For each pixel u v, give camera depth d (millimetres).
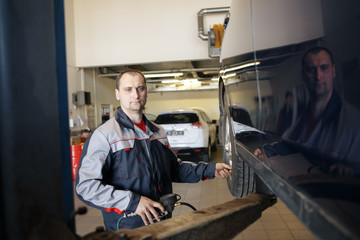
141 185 1417
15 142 522
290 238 2594
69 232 628
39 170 577
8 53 518
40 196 576
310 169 653
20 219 528
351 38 488
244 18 1319
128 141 1427
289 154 790
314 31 630
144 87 1529
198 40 8258
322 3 586
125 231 773
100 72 11094
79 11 8727
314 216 624
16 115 527
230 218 1062
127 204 1274
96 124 10625
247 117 1385
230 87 1854
